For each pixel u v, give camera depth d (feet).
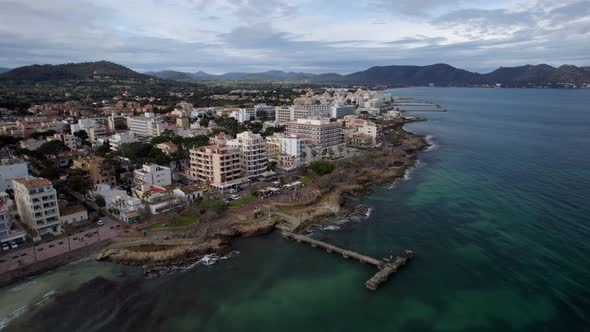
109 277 295.07
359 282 295.89
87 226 365.81
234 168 502.38
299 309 262.67
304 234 381.81
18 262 297.33
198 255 333.01
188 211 399.24
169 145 647.15
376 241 363.97
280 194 479.00
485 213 421.18
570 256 322.34
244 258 333.01
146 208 381.19
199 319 250.16
